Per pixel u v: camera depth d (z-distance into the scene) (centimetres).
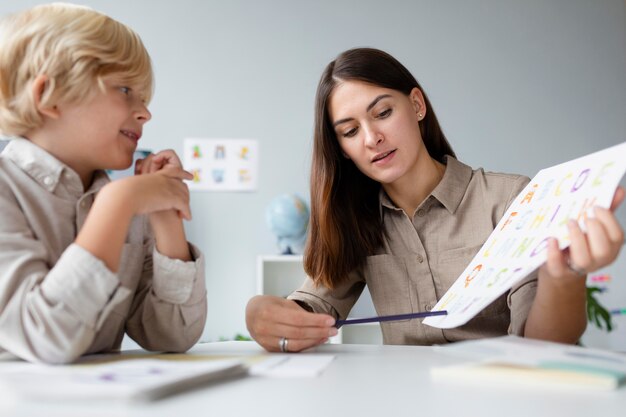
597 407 41
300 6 349
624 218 339
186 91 341
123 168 86
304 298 122
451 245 118
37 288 65
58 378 46
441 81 349
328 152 124
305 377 54
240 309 330
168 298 83
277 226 314
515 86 351
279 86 345
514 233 78
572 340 81
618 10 356
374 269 125
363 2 351
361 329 317
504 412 40
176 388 47
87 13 83
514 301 97
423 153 122
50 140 81
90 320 65
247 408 41
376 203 127
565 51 354
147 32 342
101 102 80
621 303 326
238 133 341
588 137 350
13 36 79
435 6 353
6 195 75
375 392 47
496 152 347
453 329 112
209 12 347
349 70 115
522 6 355
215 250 333
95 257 65
